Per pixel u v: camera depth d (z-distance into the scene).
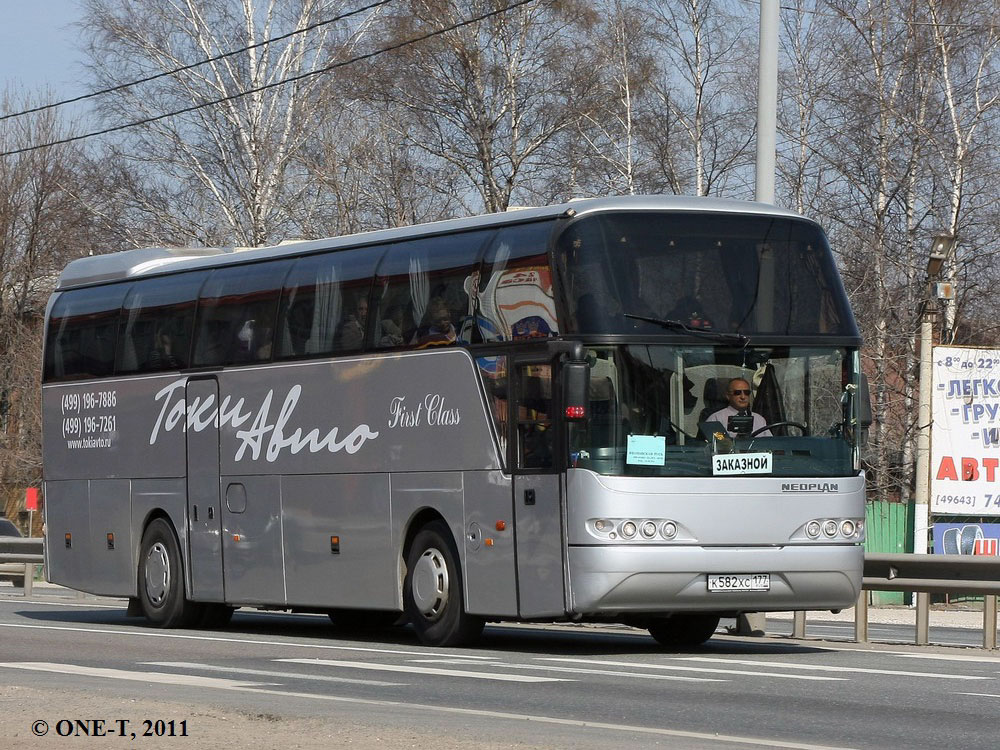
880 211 61.94
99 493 35.12
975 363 51.03
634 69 70.75
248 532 30.95
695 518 24.33
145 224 74.44
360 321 28.72
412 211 71.81
